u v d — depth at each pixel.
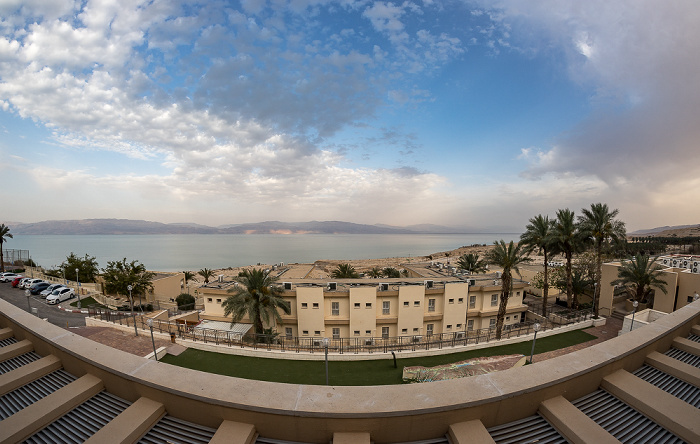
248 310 27.77
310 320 31.55
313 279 37.12
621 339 9.16
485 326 34.75
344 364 22.81
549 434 6.54
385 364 22.86
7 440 6.30
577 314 35.09
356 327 31.59
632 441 6.50
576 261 46.50
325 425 6.07
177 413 6.87
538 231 37.31
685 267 37.94
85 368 8.25
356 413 5.94
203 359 23.42
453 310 33.31
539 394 6.87
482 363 19.38
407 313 32.28
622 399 7.53
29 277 48.09
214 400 6.33
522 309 36.38
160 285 45.47
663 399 7.22
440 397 6.39
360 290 31.47
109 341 25.09
